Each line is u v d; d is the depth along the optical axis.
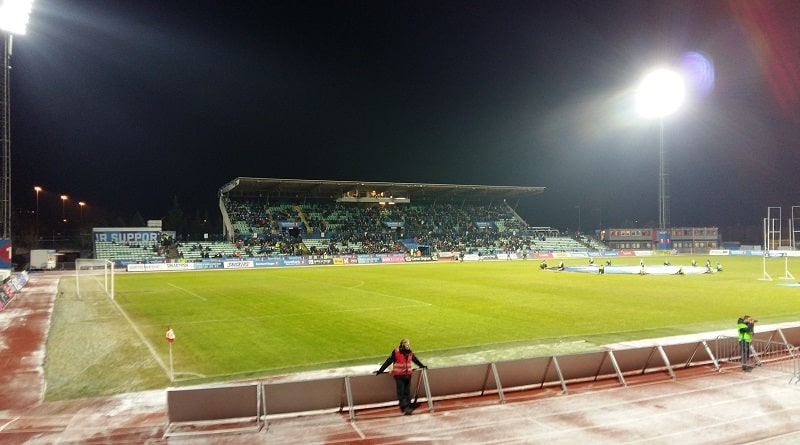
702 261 68.19
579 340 17.70
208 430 9.77
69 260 67.25
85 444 9.21
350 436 9.47
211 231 101.62
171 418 9.97
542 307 25.33
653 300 27.75
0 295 26.94
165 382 13.09
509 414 10.52
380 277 44.28
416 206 93.81
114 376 13.67
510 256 78.69
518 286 35.47
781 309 24.41
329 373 13.75
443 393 11.40
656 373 13.42
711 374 13.30
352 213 87.50
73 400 11.75
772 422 9.93
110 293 33.31
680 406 10.89
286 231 78.31
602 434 9.41
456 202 97.62
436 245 82.06
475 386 11.64
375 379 11.00
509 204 102.50
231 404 10.12
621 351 13.06
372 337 18.31
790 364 14.20
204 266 60.78
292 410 10.46
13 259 68.94
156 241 68.62
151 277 47.50
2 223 36.44
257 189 80.31
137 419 10.48
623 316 22.58
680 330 19.36
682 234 100.00
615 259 76.56
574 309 24.67
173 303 27.91
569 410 10.71
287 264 65.75
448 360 15.11
